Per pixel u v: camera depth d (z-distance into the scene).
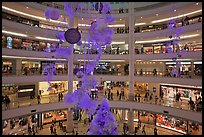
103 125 8.88
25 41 22.64
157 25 24.09
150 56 20.38
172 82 18.33
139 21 23.64
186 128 18.98
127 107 20.00
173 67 24.33
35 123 20.83
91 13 21.84
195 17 20.56
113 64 28.36
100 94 21.77
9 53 16.64
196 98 19.58
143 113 23.48
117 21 24.00
